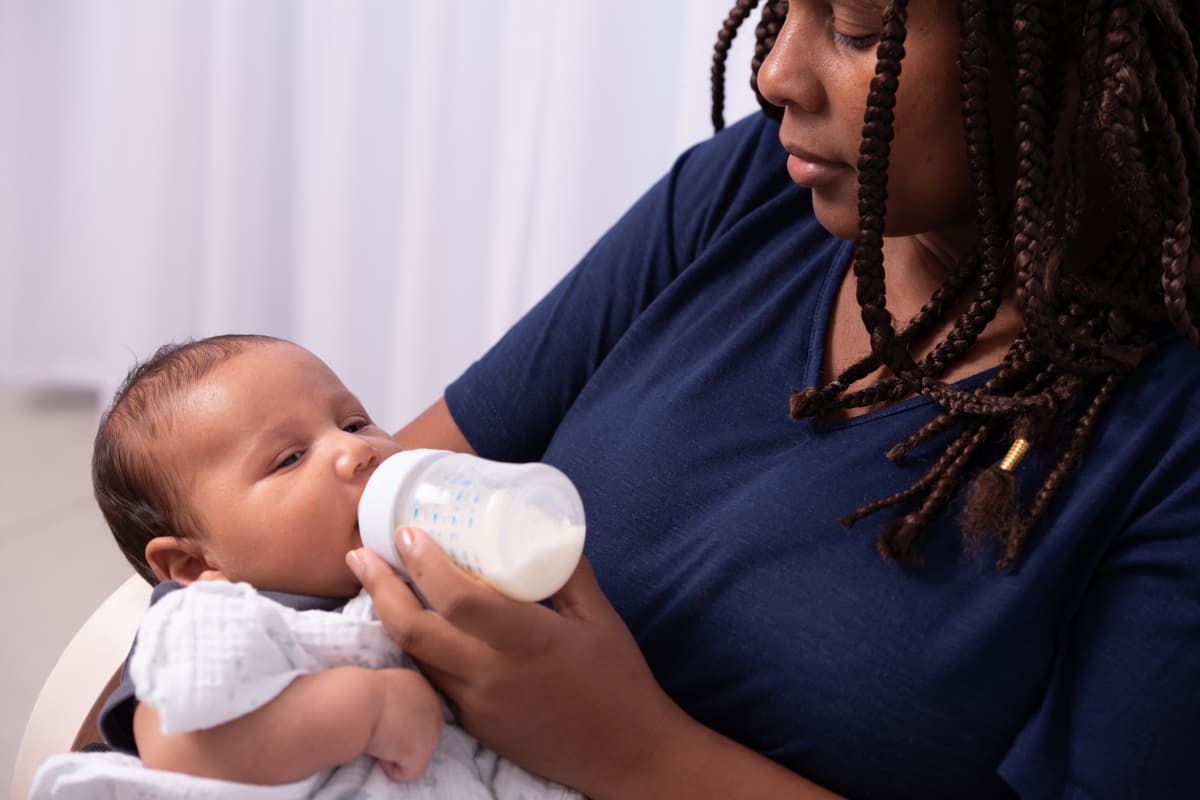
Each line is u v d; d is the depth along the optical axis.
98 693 1.03
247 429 0.97
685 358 1.05
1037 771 0.81
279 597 0.94
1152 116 0.79
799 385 0.99
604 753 0.86
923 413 0.92
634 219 1.20
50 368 3.15
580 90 2.32
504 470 0.83
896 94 0.82
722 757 0.87
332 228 2.63
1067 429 0.86
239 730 0.80
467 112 2.49
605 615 0.87
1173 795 0.78
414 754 0.84
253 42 2.67
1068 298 0.87
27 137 3.03
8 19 2.96
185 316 2.90
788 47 0.86
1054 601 0.83
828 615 0.87
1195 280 0.84
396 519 0.85
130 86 2.78
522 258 2.46
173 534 0.99
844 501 0.90
